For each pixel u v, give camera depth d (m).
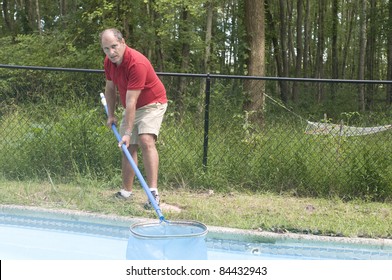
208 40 23.47
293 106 11.25
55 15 37.22
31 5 36.50
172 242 6.09
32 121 10.44
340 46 54.22
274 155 9.70
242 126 10.06
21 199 8.08
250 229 6.70
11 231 6.84
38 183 9.31
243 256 6.04
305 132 9.84
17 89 10.70
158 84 8.04
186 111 10.30
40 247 6.08
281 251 6.33
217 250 6.25
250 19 17.11
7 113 10.60
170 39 23.22
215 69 25.06
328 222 7.15
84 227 7.19
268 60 39.62
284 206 8.29
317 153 9.58
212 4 22.61
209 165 9.62
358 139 9.54
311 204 8.53
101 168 9.77
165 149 9.80
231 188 9.38
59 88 10.61
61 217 7.35
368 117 9.98
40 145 10.01
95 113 10.23
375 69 51.28
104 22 20.59
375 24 39.22
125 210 7.52
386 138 9.45
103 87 10.57
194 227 6.41
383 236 6.53
